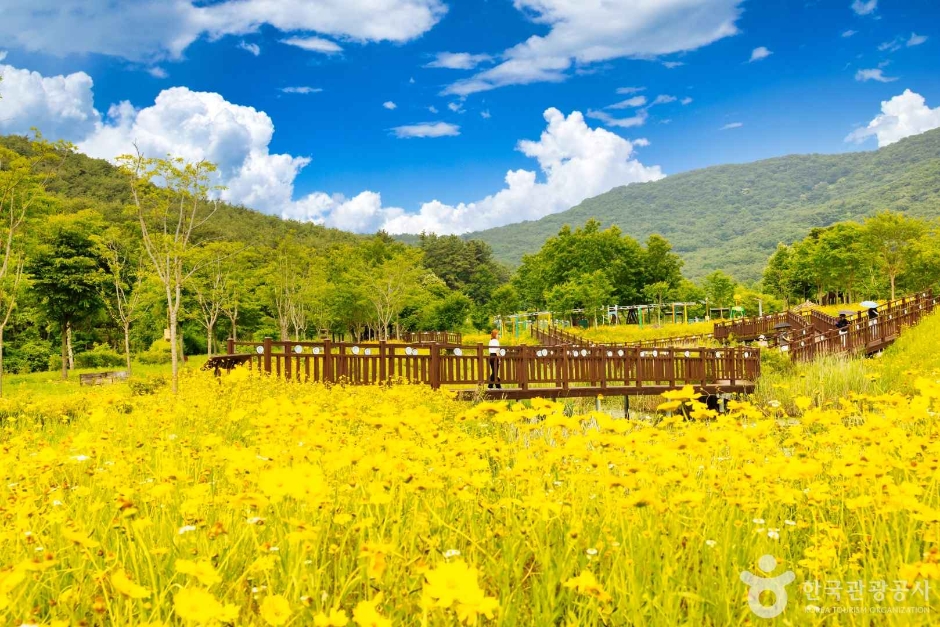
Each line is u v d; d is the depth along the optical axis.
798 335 24.69
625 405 14.09
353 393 8.85
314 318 44.34
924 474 2.69
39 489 2.77
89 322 35.34
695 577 2.28
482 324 60.88
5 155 15.51
